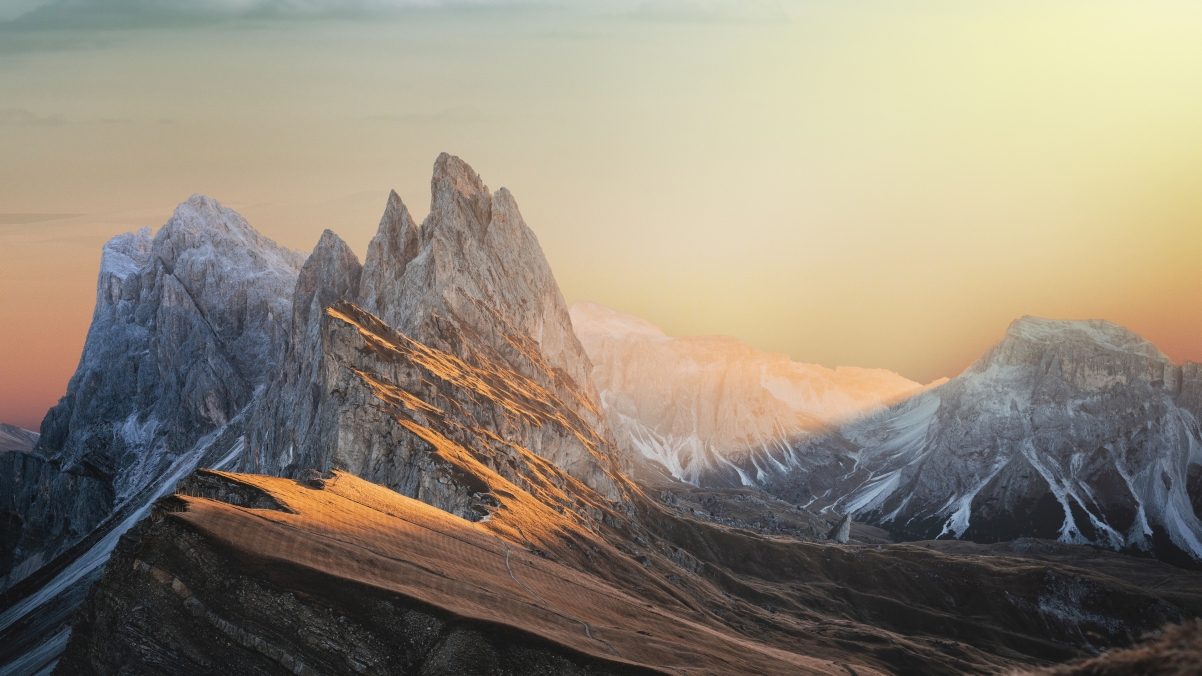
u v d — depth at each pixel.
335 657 96.19
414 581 113.12
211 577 99.94
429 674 96.94
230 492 125.12
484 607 113.81
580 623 124.69
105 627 99.25
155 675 94.19
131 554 104.50
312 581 102.88
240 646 95.88
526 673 99.44
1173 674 38.16
